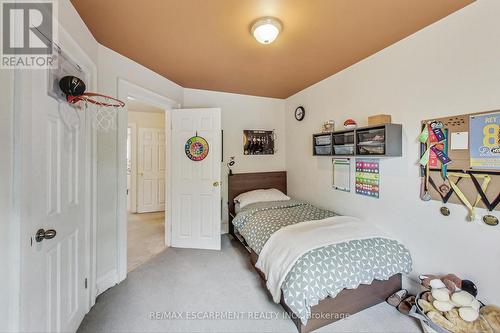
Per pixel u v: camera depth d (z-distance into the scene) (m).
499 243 1.45
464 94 1.60
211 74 2.89
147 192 5.23
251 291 2.11
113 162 2.19
